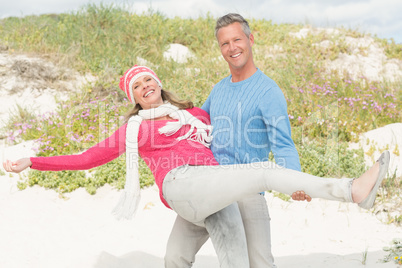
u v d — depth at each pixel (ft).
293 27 43.01
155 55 33.71
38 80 28.22
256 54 35.76
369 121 24.84
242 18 9.86
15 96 27.17
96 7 37.24
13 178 20.01
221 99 10.05
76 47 31.86
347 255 14.12
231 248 8.39
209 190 7.87
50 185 19.45
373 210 17.46
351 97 27.55
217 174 7.92
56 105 26.81
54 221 17.03
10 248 14.89
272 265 9.52
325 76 31.32
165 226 16.83
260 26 41.78
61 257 14.48
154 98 10.23
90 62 30.48
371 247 14.60
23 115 25.23
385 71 36.17
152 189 19.45
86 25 35.42
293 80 29.60
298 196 7.39
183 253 9.62
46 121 23.97
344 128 23.22
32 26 34.99
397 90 31.04
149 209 18.03
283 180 7.38
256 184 7.56
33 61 29.22
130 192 9.47
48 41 32.86
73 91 27.96
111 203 18.63
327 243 15.23
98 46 32.42
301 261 13.96
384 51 39.47
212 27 40.22
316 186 7.21
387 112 26.08
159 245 15.43
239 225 8.60
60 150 21.70
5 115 25.68
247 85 9.67
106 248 15.16
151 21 38.88
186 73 30.91
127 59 31.12
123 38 34.78
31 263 14.17
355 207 17.97
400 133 23.26
